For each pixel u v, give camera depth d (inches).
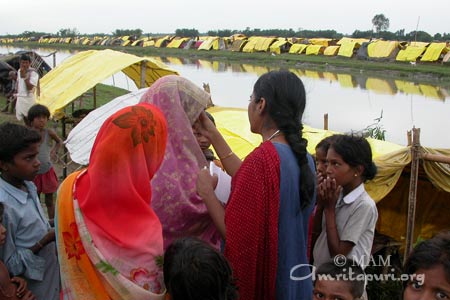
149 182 84.6
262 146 83.5
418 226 259.4
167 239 95.3
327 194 111.4
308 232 99.5
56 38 3846.0
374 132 482.9
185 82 99.5
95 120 321.7
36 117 234.4
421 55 1679.4
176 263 72.6
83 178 85.7
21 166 103.0
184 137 96.3
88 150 295.0
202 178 91.6
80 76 429.4
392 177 222.2
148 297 81.0
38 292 104.9
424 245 65.9
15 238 101.7
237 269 81.4
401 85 1235.2
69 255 83.0
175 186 93.7
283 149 83.5
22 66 411.8
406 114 793.6
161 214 93.9
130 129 81.0
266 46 2311.8
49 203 246.8
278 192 80.9
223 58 2192.4
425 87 1200.2
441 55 1641.2
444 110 844.6
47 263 106.0
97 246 80.4
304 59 1920.5
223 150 108.4
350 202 116.7
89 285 82.4
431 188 254.2
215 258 72.6
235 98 901.2
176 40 2807.6
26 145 102.7
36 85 416.2
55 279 107.7
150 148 84.7
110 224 81.4
